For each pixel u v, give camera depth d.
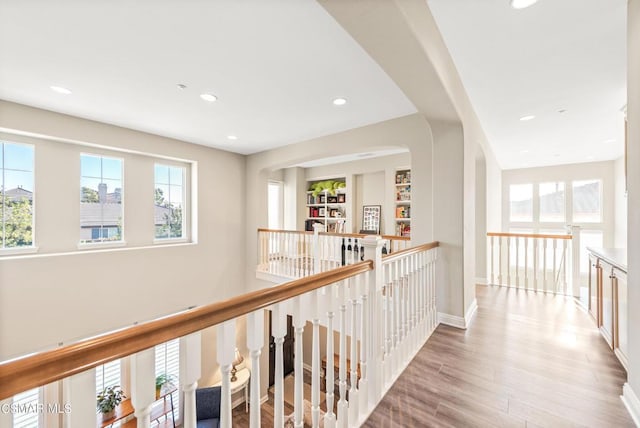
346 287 1.55
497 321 3.12
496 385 1.95
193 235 4.74
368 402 1.76
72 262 3.34
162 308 4.18
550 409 1.71
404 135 3.49
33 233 3.21
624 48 2.11
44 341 3.12
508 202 7.08
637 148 1.50
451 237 3.04
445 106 2.47
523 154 5.57
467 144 3.08
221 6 1.64
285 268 4.93
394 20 1.44
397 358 2.12
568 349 2.45
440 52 1.98
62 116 3.29
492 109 3.32
